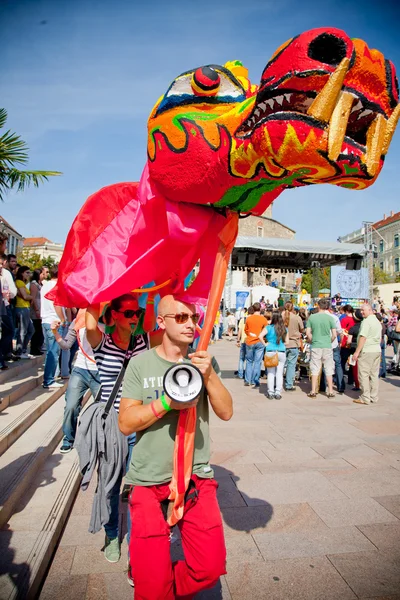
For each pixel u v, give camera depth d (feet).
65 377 22.40
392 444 16.71
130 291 9.05
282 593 8.21
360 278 54.70
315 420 20.22
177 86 7.43
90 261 9.47
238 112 6.49
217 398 6.91
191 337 6.98
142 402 7.06
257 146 5.94
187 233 8.11
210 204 8.14
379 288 103.91
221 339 67.67
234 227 7.83
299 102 5.71
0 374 19.03
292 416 20.93
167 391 6.28
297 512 11.25
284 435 17.78
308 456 15.31
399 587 8.39
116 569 8.79
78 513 11.10
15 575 7.70
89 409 8.75
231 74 7.43
